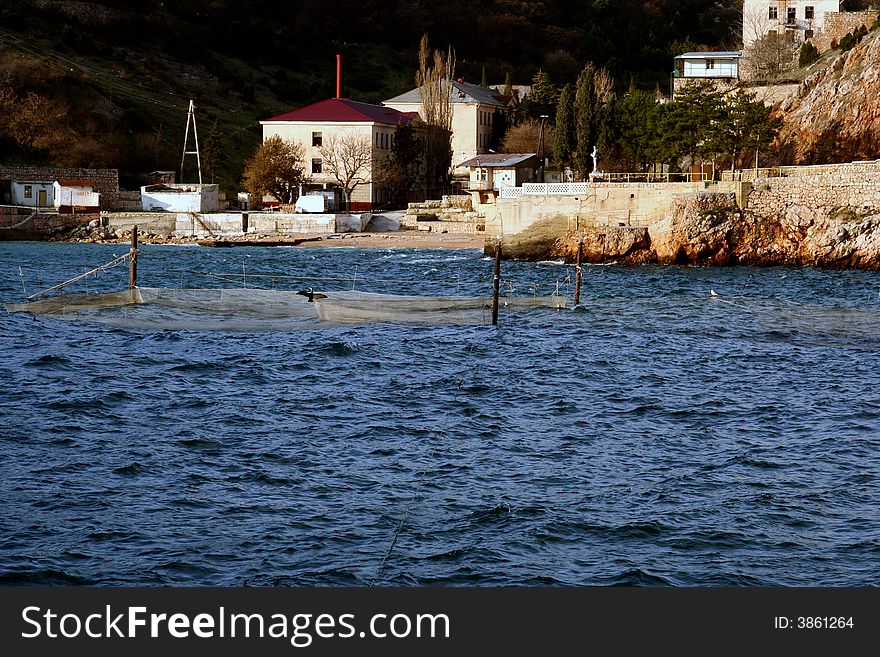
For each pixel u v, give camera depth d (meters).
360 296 87.38
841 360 68.94
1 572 34.59
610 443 48.91
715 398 58.09
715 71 185.25
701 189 134.00
